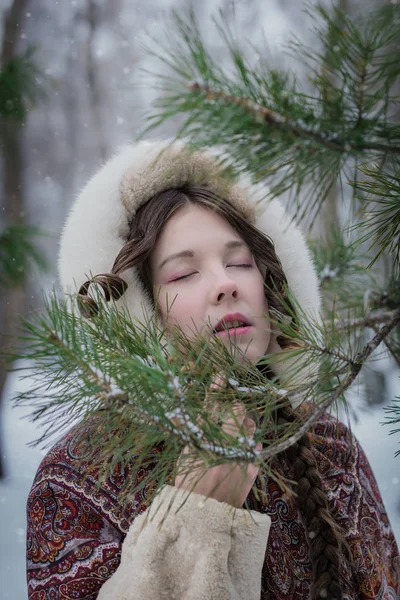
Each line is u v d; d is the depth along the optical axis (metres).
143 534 0.90
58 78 11.53
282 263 1.24
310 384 0.86
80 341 0.78
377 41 0.66
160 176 1.15
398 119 0.71
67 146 12.27
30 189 11.80
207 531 0.87
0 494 4.14
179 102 0.65
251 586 0.90
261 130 0.67
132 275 1.12
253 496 1.13
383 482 3.34
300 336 0.88
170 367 0.76
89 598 1.00
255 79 0.68
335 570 1.04
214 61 0.66
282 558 1.11
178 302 1.06
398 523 3.24
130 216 1.20
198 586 0.85
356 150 0.69
